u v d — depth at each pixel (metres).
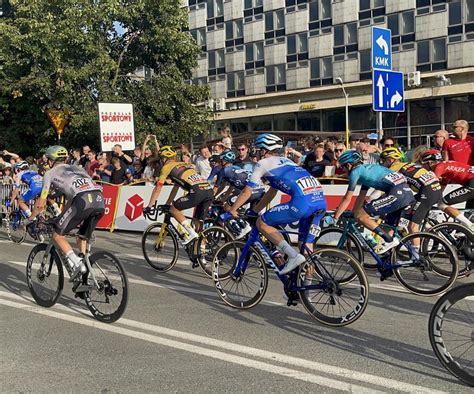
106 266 4.95
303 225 4.91
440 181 6.75
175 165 6.96
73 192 5.05
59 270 5.38
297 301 4.95
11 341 4.46
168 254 7.15
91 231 5.20
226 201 7.47
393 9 32.50
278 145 4.85
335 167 9.22
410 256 5.69
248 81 39.91
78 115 21.45
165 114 24.19
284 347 4.21
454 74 30.05
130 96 23.75
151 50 23.98
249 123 39.53
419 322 4.81
